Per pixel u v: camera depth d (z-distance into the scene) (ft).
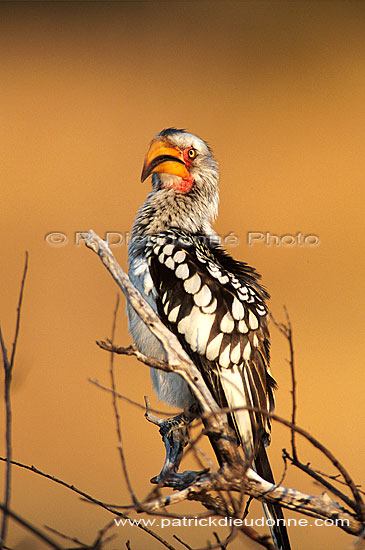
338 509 13.66
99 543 10.82
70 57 85.66
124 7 91.30
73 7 90.17
